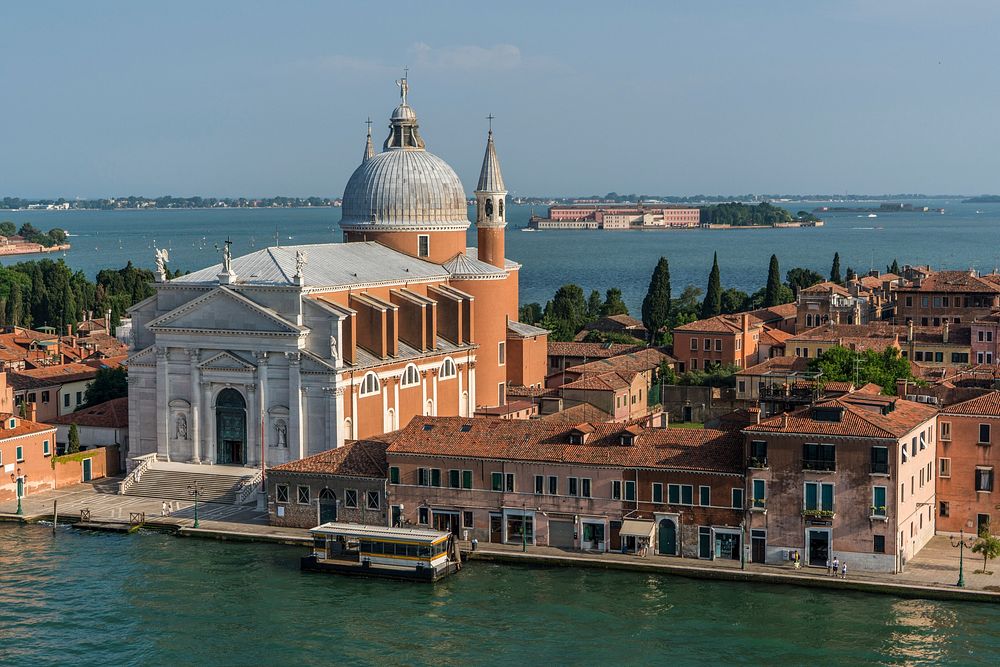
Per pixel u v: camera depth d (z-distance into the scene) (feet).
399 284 640.17
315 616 412.98
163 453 590.96
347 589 438.81
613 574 447.83
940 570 437.58
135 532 509.35
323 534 457.68
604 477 466.29
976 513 475.72
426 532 453.58
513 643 387.96
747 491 448.24
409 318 626.64
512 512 478.59
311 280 587.27
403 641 391.24
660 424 559.79
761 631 393.09
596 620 404.77
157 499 557.74
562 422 497.46
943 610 408.67
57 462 578.25
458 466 484.33
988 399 480.64
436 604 421.59
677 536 459.73
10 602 426.51
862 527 435.94
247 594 434.30
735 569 441.27
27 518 523.29
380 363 587.27
